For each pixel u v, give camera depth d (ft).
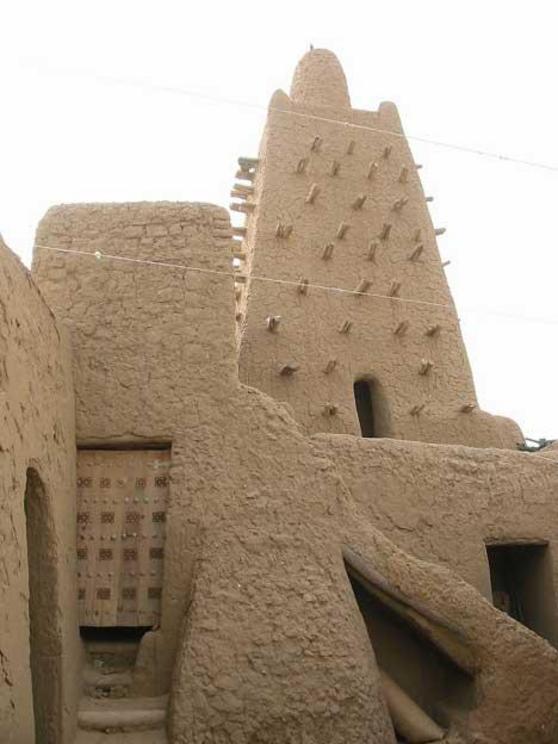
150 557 21.99
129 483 22.84
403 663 22.68
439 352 36.09
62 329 22.53
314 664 19.13
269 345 33.68
